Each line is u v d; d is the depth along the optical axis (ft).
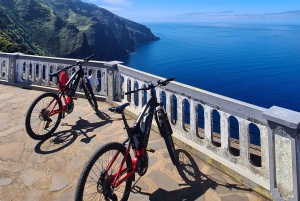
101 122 17.33
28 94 24.00
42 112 14.40
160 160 12.56
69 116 18.38
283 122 8.21
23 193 10.12
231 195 9.91
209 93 11.93
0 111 19.40
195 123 12.98
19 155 12.97
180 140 13.65
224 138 11.40
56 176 11.25
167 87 14.37
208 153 12.17
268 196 9.46
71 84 16.17
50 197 9.90
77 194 7.68
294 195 8.39
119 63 20.36
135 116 17.67
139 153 9.49
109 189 8.21
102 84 21.77
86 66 22.21
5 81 27.40
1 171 11.58
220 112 11.41
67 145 14.06
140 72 16.57
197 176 11.19
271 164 9.01
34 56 25.49
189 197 9.87
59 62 23.99
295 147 8.16
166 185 10.65
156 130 15.70
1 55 27.50
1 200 9.67
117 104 20.30
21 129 16.08
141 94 17.24
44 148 13.71
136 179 11.05
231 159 11.19
